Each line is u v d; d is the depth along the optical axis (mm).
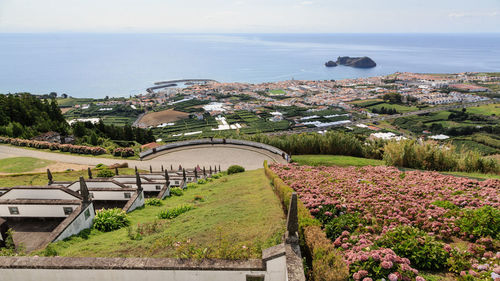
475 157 24406
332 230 10109
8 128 50781
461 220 9734
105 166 34750
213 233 11078
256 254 8570
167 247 10336
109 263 8016
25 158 38250
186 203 17672
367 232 9875
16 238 13086
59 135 53812
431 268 7859
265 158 37719
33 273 8102
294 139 39281
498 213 9352
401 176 17875
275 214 12367
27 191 14930
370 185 14633
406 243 8234
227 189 20500
